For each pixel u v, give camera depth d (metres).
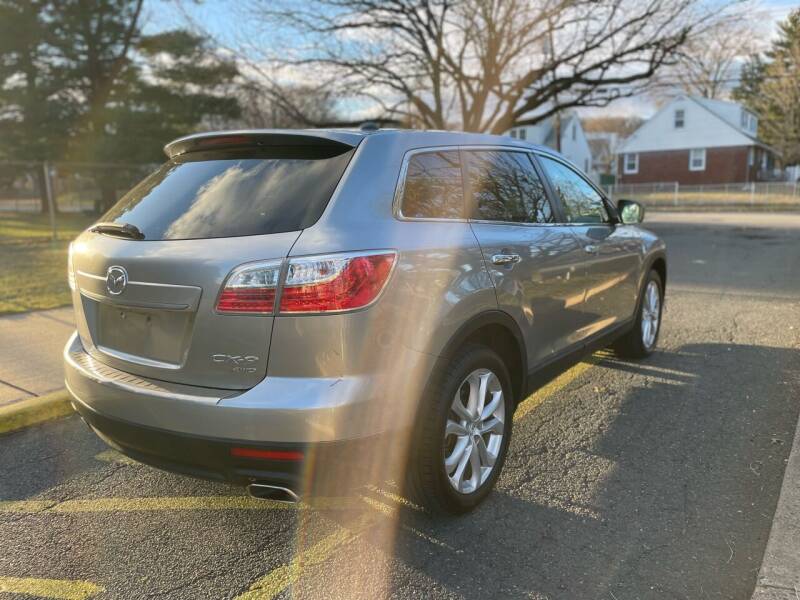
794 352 5.69
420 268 2.68
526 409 4.48
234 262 2.44
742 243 14.98
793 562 2.55
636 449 3.79
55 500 3.32
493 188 3.43
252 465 2.42
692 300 8.09
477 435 3.09
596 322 4.38
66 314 7.02
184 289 2.53
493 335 3.27
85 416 2.89
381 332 2.51
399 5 16.31
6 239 14.38
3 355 5.48
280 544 2.90
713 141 42.25
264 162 2.88
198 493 3.40
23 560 2.79
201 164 3.08
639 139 45.16
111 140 22.33
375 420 2.50
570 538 2.89
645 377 5.10
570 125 50.41
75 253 3.11
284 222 2.53
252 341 2.42
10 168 20.53
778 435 3.93
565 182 4.27
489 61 17.03
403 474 2.76
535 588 2.55
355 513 3.15
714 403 4.50
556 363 3.85
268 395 2.38
